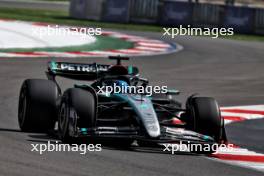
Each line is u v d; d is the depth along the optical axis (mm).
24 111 37750
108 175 27953
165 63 79500
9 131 37719
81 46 90875
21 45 85875
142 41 103000
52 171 27906
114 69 38625
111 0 131500
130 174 28469
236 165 33312
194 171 30438
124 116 37062
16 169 27750
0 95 52000
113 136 33250
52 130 38469
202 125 36125
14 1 189500
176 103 40250
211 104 36719
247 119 50312
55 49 85312
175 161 32438
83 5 134250
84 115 34156
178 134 34750
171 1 128750
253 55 93312
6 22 113000
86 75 42062
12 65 69062
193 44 102812
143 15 130875
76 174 27719
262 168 33188
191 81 67250
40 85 38031
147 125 33594
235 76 72938
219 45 103312
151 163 31250
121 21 130750
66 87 58969
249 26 124500
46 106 37562
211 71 75438
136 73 39469
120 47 93438
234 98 59500
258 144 40594
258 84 68500
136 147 35812
